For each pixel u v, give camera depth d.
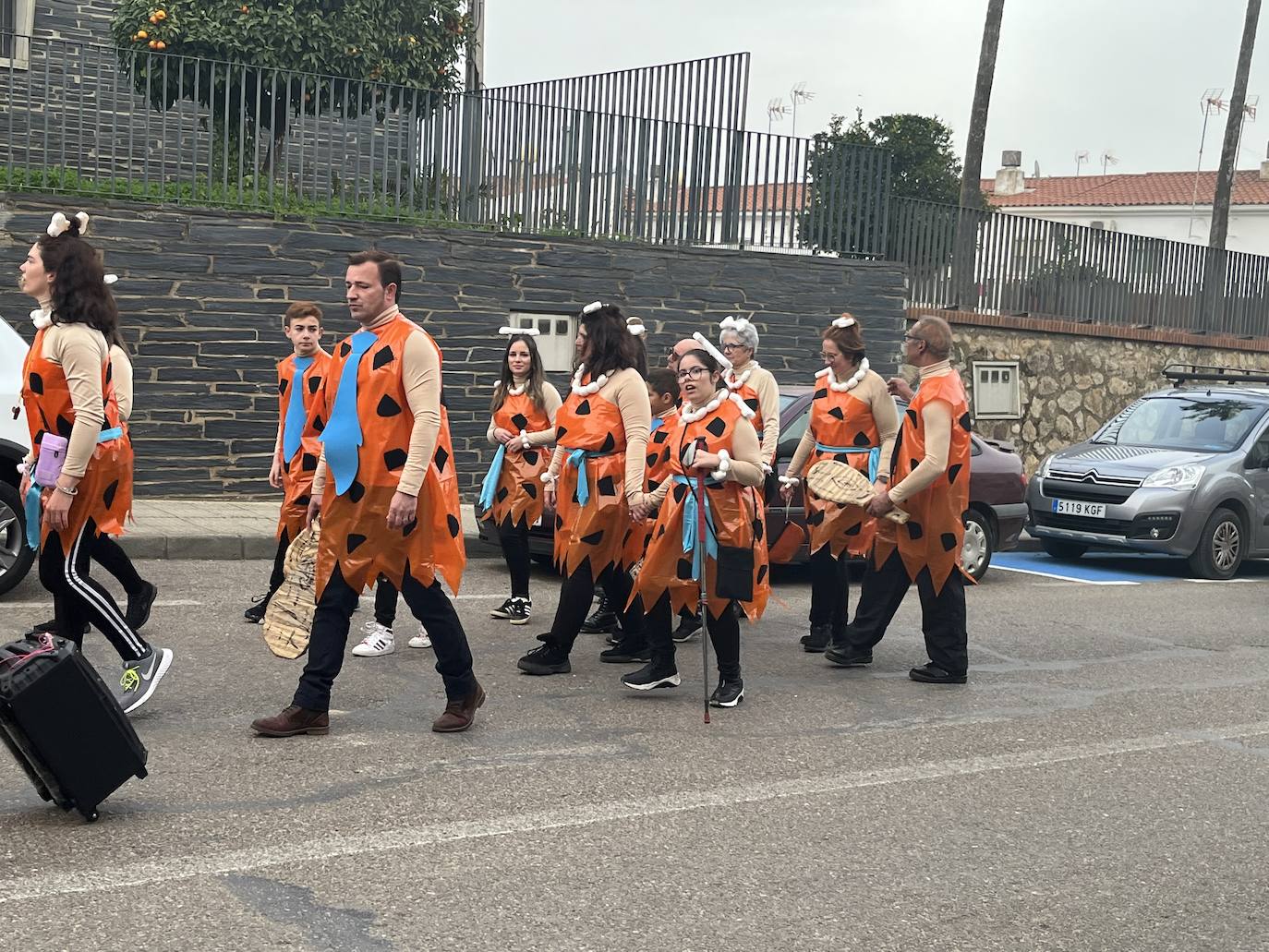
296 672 7.34
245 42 14.16
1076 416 20.84
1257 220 56.47
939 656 8.05
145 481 13.23
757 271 16.48
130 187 12.99
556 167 15.30
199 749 5.94
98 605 6.07
